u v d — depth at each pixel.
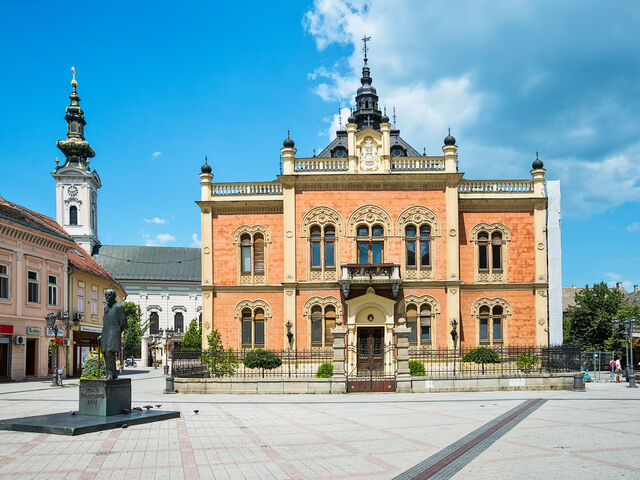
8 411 20.25
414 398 24.62
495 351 34.19
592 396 25.22
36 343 41.41
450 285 37.06
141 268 88.88
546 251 38.91
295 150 38.38
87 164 89.69
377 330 37.00
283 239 38.59
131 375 49.16
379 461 11.74
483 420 17.50
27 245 40.34
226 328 38.28
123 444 13.62
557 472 10.74
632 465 11.30
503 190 39.09
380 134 38.50
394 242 37.69
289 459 11.96
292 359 36.72
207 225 38.97
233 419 17.97
